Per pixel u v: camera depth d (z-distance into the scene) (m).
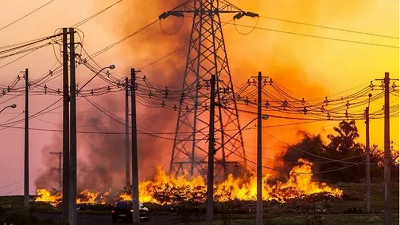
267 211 111.94
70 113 65.19
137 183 84.69
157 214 105.25
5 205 110.19
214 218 96.38
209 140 72.12
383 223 88.19
